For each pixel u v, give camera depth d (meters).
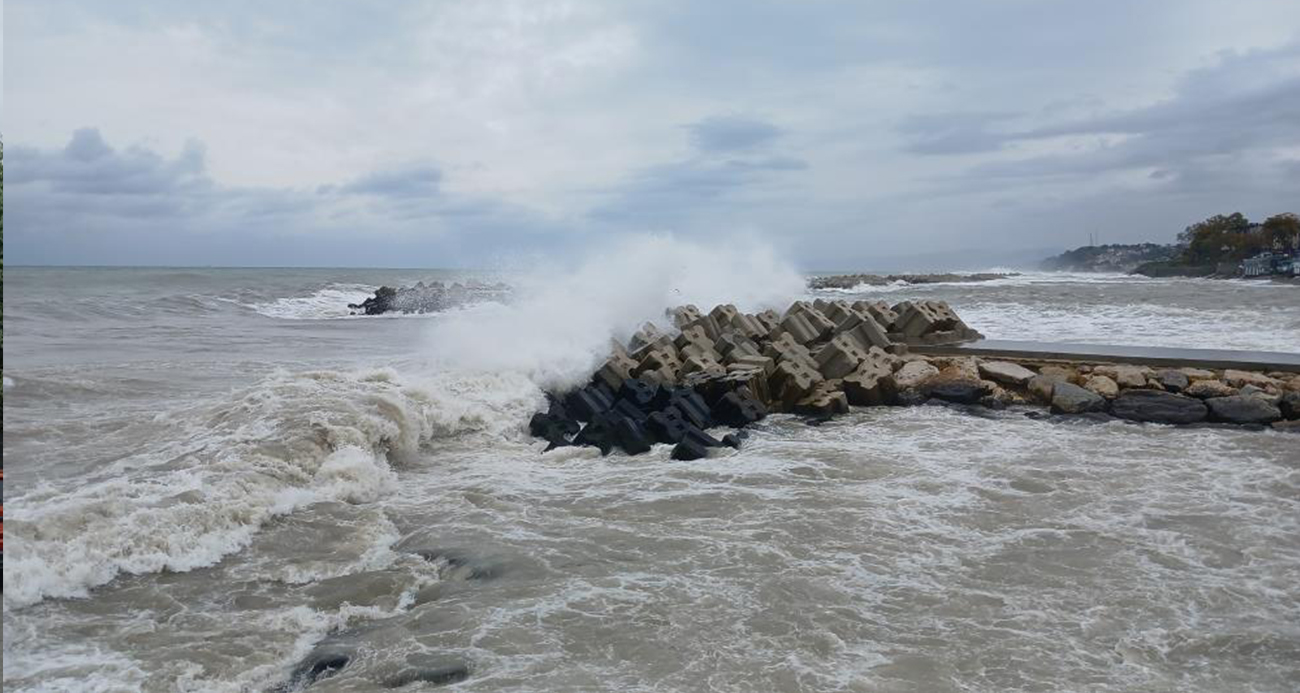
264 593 7.11
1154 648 6.33
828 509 9.41
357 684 5.75
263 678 5.89
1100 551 8.23
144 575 7.25
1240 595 7.26
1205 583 7.50
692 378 15.88
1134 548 8.32
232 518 8.23
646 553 8.04
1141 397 14.53
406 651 6.16
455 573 7.61
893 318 21.81
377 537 8.41
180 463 9.42
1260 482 10.53
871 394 15.82
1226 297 38.28
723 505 9.54
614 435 12.34
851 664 6.01
